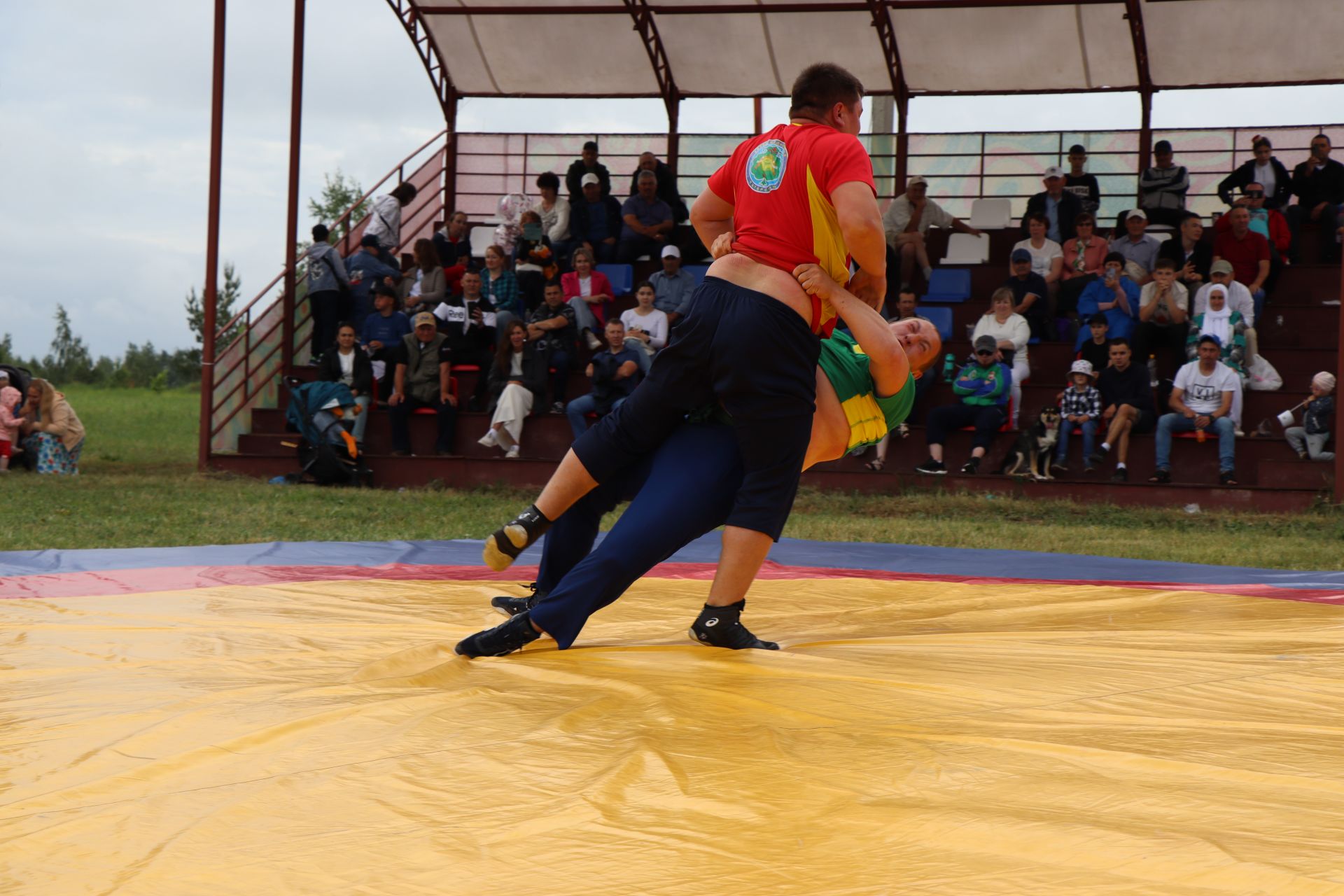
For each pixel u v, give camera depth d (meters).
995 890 1.41
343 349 12.82
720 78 16.36
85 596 4.25
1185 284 12.72
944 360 12.92
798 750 2.04
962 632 3.68
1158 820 1.65
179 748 2.10
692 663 2.88
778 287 3.19
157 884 1.48
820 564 5.98
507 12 15.83
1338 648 3.22
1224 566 5.93
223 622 3.66
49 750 2.10
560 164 17.25
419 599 4.25
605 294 13.70
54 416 13.20
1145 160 15.65
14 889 1.47
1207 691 2.59
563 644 3.05
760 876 1.47
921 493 11.41
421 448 12.80
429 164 17.23
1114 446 11.52
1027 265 13.05
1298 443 11.11
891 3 14.68
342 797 1.80
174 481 12.10
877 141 16.27
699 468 3.24
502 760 1.99
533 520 3.40
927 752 2.03
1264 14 14.49
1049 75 15.62
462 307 13.31
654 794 1.79
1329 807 1.71
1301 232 14.71
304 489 11.47
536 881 1.47
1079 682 2.68
